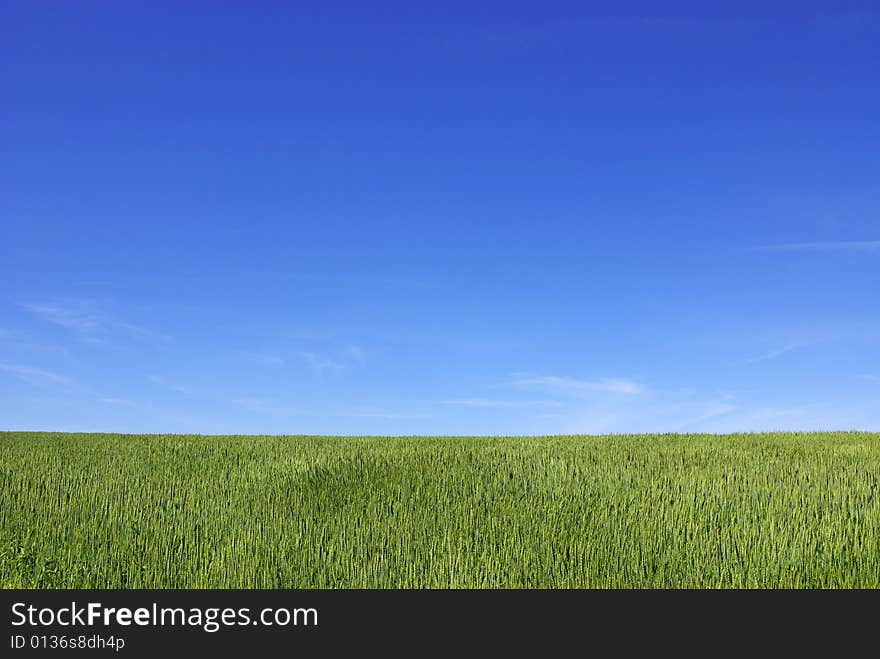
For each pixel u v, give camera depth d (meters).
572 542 7.56
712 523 8.20
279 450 15.32
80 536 7.87
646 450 14.63
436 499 9.72
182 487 10.80
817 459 13.29
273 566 7.02
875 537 7.52
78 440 18.09
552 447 15.22
